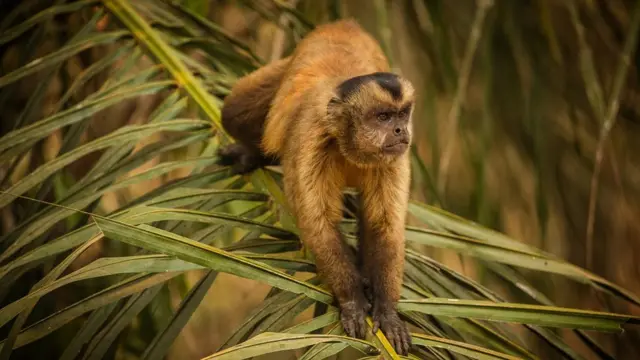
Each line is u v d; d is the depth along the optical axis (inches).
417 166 496.1
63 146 424.8
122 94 442.9
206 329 733.3
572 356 375.9
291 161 403.5
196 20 516.7
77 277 305.4
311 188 392.2
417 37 547.8
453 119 487.5
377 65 456.8
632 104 593.3
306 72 442.6
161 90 461.7
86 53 564.1
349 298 362.3
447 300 344.5
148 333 527.2
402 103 397.1
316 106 403.2
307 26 529.0
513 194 597.6
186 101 462.0
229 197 406.0
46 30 496.1
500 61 552.4
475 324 355.9
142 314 527.2
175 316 347.3
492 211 588.7
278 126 433.7
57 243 337.1
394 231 393.1
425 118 558.9
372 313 362.0
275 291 370.9
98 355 334.6
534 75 547.2
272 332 318.3
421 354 350.3
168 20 517.0
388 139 393.1
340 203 407.5
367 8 557.0
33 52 491.5
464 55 552.7
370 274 388.5
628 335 625.9
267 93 467.8
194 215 359.3
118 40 486.0
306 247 387.5
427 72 553.3
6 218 510.3
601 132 477.1
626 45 487.2
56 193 527.5
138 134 418.0
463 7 557.0
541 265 396.2
